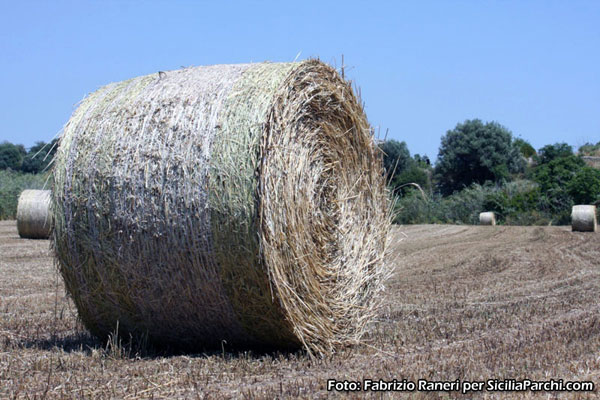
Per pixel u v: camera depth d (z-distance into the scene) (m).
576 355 8.02
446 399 6.20
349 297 9.18
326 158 9.05
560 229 34.50
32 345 8.71
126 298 8.30
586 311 11.27
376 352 8.48
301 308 8.12
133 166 8.06
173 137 8.00
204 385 6.69
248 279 7.72
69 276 8.55
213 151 7.78
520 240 27.66
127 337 8.84
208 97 8.14
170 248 7.89
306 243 8.32
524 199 46.38
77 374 7.15
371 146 10.12
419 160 79.00
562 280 15.52
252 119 7.80
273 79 8.11
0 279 15.33
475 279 15.93
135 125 8.26
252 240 7.59
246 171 7.64
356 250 9.55
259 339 8.32
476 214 46.81
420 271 17.62
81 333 9.68
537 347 8.44
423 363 7.64
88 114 8.67
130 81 9.08
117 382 6.83
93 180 8.23
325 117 9.08
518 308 11.67
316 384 6.69
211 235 7.70
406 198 50.25
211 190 7.69
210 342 8.58
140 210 7.97
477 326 10.10
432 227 38.03
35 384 6.72
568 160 47.34
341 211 9.36
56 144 8.67
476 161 65.44
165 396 6.32
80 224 8.30
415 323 10.44
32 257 19.91
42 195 26.02
